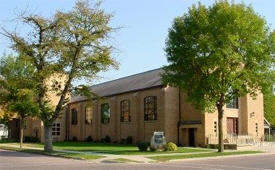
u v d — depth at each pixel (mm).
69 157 29594
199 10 33000
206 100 32562
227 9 31547
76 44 34531
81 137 62656
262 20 32344
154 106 46375
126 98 51531
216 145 40094
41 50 34281
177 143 44781
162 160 26984
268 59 32281
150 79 50656
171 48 33875
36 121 66312
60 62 34969
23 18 34250
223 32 31078
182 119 45094
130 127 50312
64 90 36156
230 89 33312
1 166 22844
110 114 54750
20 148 42094
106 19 35156
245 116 46906
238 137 43906
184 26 33500
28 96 39219
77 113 64812
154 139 35531
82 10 34344
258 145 43406
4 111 48844
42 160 27469
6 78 41531
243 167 22094
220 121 34031
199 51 32219
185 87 33750
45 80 36656
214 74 31688
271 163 24406
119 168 21641
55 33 34562
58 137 67312
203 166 22922
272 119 74688
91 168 21609
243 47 31719
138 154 31812
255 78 32562
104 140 54969
